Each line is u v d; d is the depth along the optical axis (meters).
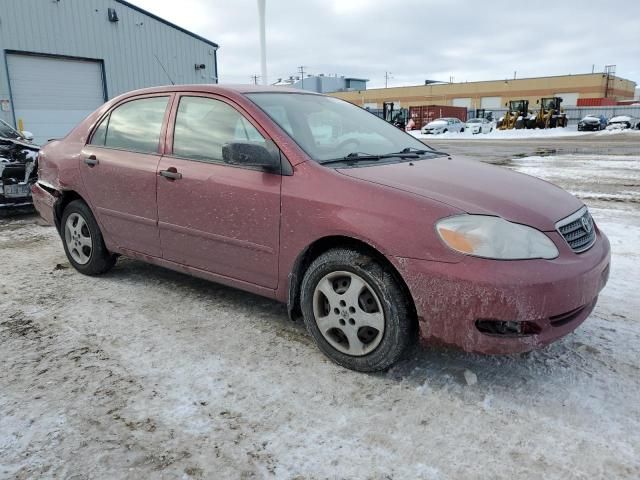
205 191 3.37
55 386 2.77
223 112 3.46
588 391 2.69
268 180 3.10
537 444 2.30
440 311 2.56
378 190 2.76
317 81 76.69
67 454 2.25
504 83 80.56
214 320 3.61
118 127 4.13
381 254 2.75
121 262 4.95
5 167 6.70
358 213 2.74
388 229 2.65
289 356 3.10
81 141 4.37
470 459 2.21
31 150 7.18
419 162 3.39
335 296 2.90
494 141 27.80
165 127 3.76
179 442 2.33
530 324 2.51
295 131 3.26
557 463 2.18
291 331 3.43
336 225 2.80
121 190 3.94
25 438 2.35
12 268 4.81
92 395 2.69
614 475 2.11
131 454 2.25
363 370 2.87
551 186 3.32
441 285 2.52
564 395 2.66
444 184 2.88
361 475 2.13
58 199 4.57
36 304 3.91
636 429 2.39
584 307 2.73
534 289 2.42
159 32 20.11
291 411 2.55
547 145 22.73
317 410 2.56
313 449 2.28
